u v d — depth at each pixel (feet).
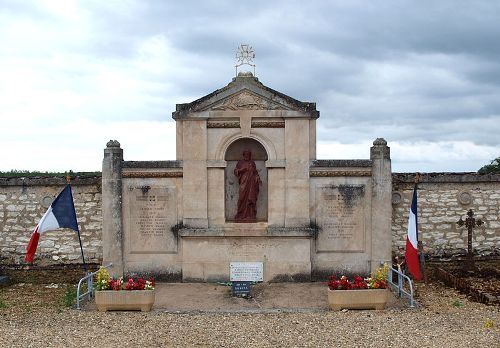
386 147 53.06
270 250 53.21
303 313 42.91
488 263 59.36
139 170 53.47
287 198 53.26
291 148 53.16
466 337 36.24
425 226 59.36
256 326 39.32
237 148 54.70
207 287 51.49
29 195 58.90
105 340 36.17
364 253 53.36
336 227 53.42
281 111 53.01
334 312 43.06
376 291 43.52
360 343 35.29
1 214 58.95
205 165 53.31
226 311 43.47
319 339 36.17
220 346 34.99
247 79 53.83
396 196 59.26
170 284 52.85
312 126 53.42
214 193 53.57
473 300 47.50
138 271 53.57
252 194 53.83
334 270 53.31
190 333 37.73
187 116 53.16
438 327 38.68
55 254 58.80
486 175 59.41
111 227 53.16
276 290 50.08
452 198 59.47
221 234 52.90
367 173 53.21
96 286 45.85
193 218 53.31
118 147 53.52
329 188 53.42
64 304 46.65
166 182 53.67
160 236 53.62
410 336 36.58
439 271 56.34
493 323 39.78
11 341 35.78
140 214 53.67
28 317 42.24
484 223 59.57
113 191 53.21
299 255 53.11
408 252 46.98
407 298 47.65
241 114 53.11
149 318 41.65
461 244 59.57
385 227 52.95
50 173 84.23
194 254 53.36
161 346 34.99
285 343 35.45
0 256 58.85
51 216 47.24
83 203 58.80
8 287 54.95
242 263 50.57
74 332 37.93
